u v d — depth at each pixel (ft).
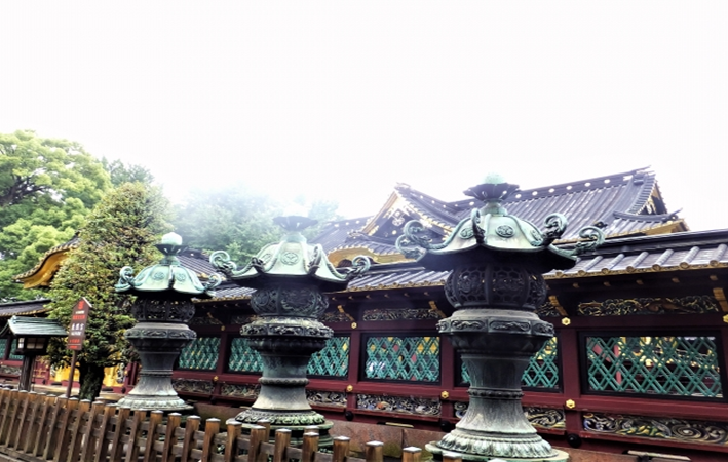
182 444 16.39
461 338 13.78
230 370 38.47
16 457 21.36
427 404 28.45
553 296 23.91
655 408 21.68
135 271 41.86
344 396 31.91
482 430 13.30
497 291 13.61
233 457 13.96
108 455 17.83
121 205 44.09
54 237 84.74
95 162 106.42
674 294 21.72
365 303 31.65
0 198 96.53
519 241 13.83
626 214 46.32
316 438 12.71
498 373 13.69
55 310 41.75
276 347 19.03
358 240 56.70
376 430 29.63
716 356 20.99
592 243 14.16
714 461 20.34
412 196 58.95
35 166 94.63
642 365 22.74
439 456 13.50
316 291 20.33
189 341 25.39
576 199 59.47
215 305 37.35
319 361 34.19
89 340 40.16
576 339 24.54
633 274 20.49
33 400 22.17
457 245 14.14
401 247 15.35
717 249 21.07
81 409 19.31
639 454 22.11
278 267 19.45
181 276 25.53
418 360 29.45
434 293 26.55
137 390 24.40
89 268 41.11
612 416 22.98
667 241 22.93
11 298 83.66
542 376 25.46
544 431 24.50
